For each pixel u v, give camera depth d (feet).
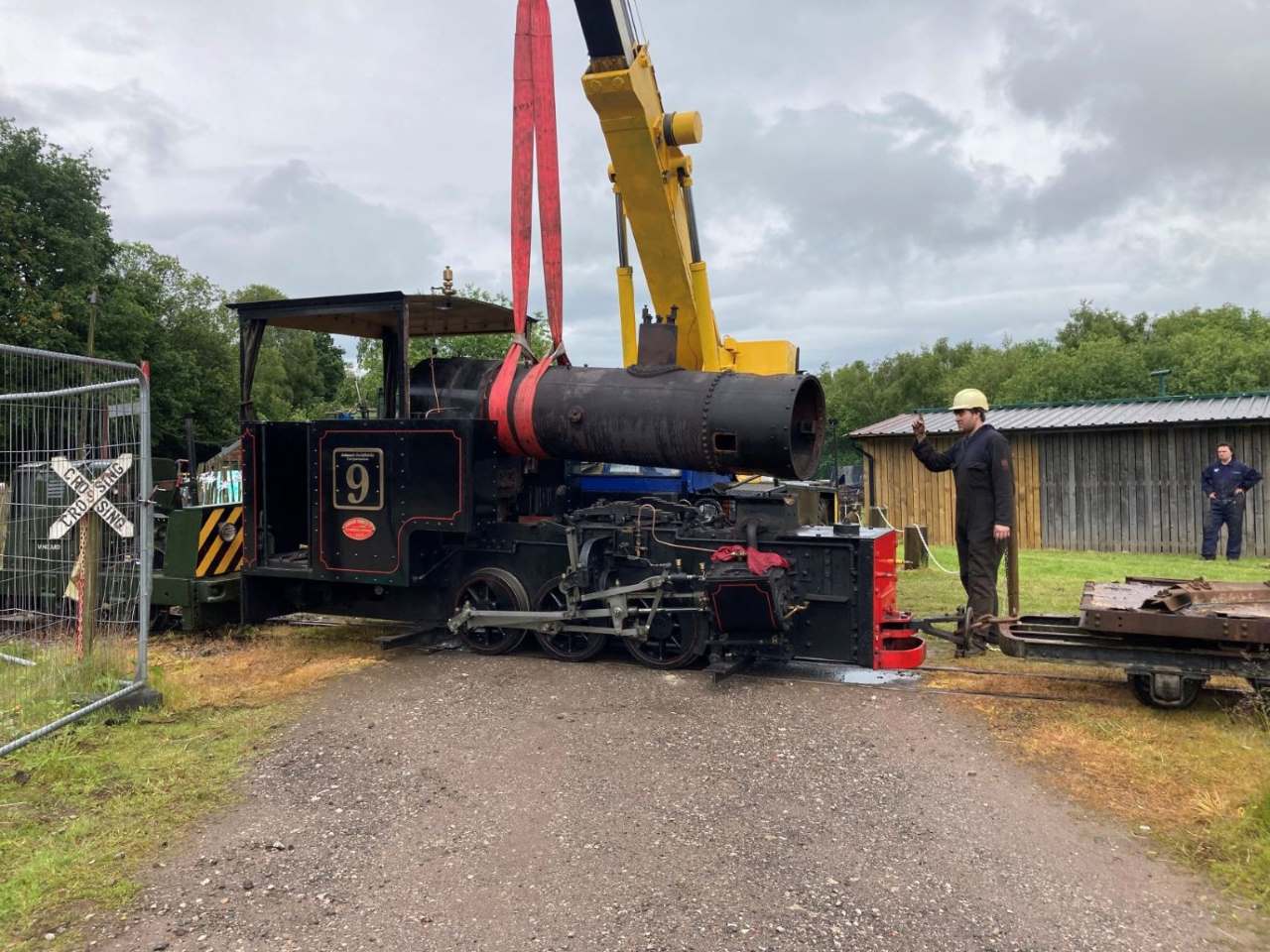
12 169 100.07
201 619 24.91
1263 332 168.35
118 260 125.80
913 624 20.95
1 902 10.72
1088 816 13.10
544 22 23.62
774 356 28.02
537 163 24.02
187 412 124.26
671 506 22.49
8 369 18.81
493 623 22.30
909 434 60.59
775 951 9.80
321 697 19.30
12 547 21.75
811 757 15.62
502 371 23.41
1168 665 17.11
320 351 179.11
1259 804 12.60
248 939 10.09
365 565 22.59
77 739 16.24
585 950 9.85
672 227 24.97
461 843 12.42
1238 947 9.80
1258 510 51.44
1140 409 58.85
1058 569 41.50
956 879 11.37
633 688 19.79
